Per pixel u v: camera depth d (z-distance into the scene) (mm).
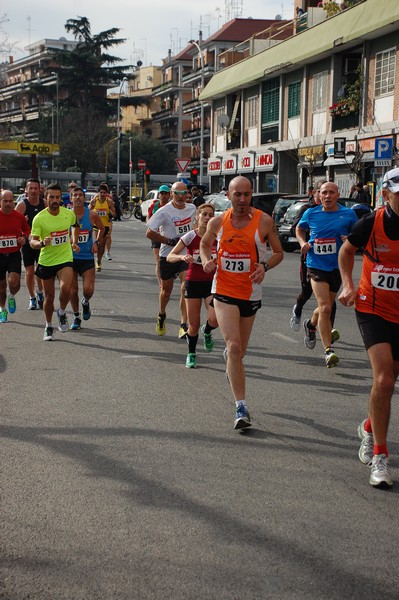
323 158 45594
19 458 6926
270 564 4859
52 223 12852
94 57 107000
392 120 39375
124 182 107250
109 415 8383
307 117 48625
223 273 8156
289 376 10562
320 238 11172
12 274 14531
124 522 5504
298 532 5363
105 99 111188
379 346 6336
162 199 17688
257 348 12648
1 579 4645
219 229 8156
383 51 39906
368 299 6473
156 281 22391
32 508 5762
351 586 4590
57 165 112000
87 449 7191
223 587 4559
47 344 12633
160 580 4637
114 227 55625
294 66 48562
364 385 10078
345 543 5191
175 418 8305
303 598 4434
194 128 107938
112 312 16391
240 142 59875
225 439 7566
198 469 6668
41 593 4480
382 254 6344
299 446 7379
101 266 26828
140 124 139875
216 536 5281
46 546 5102
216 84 62531
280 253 8156
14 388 9594
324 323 11141
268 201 37594
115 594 4469
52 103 116500
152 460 6895
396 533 5379
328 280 11234
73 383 9883
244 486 6266
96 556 4957
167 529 5391
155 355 11820
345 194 44094
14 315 15797
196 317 10867
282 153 52594
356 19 40719
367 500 6004
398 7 36781
